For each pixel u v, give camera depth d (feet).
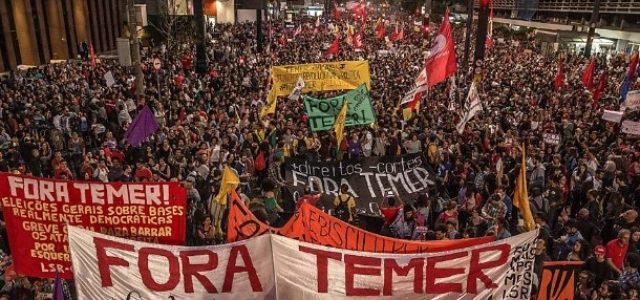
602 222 32.68
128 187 17.19
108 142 42.50
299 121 50.01
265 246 15.89
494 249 16.07
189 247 15.61
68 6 121.39
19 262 17.92
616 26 154.61
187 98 60.85
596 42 143.23
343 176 33.19
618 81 83.41
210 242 27.96
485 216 29.96
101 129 49.96
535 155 39.14
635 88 73.15
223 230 28.94
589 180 36.78
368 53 114.42
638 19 148.36
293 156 38.91
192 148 41.45
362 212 31.89
